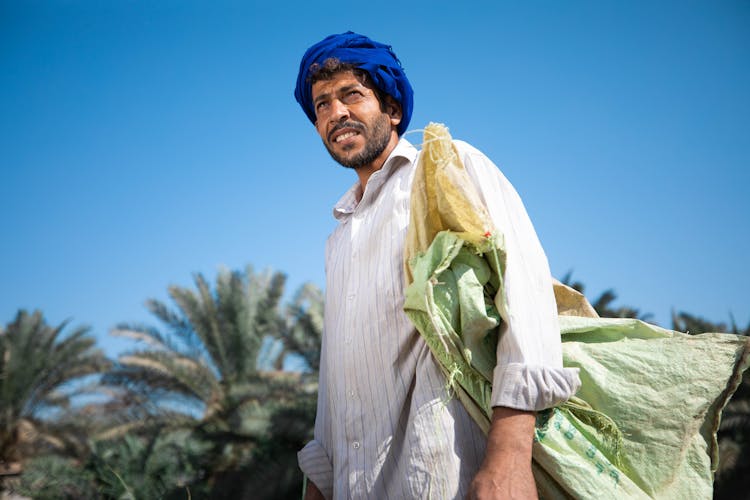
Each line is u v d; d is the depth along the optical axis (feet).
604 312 47.21
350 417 5.21
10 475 73.82
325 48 6.25
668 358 4.90
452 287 4.75
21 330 80.23
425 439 4.65
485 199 4.93
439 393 4.76
